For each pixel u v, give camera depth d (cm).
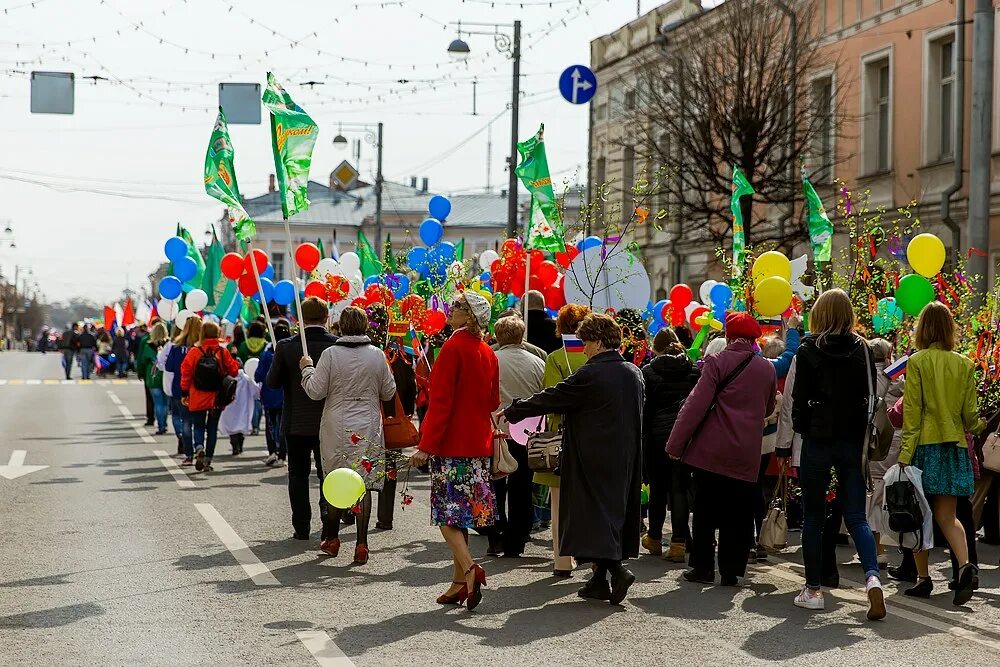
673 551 998
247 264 1633
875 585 772
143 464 1576
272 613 761
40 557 934
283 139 1034
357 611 773
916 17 2495
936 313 850
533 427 970
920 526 836
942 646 705
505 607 797
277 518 1150
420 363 1347
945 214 2195
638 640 708
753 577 932
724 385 878
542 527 1168
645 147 2864
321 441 943
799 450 932
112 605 775
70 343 4128
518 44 2848
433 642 693
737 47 2466
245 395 1717
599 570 827
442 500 790
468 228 7931
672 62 2669
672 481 1002
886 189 2580
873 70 2655
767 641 712
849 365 799
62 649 661
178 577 869
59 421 2297
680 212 2608
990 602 840
